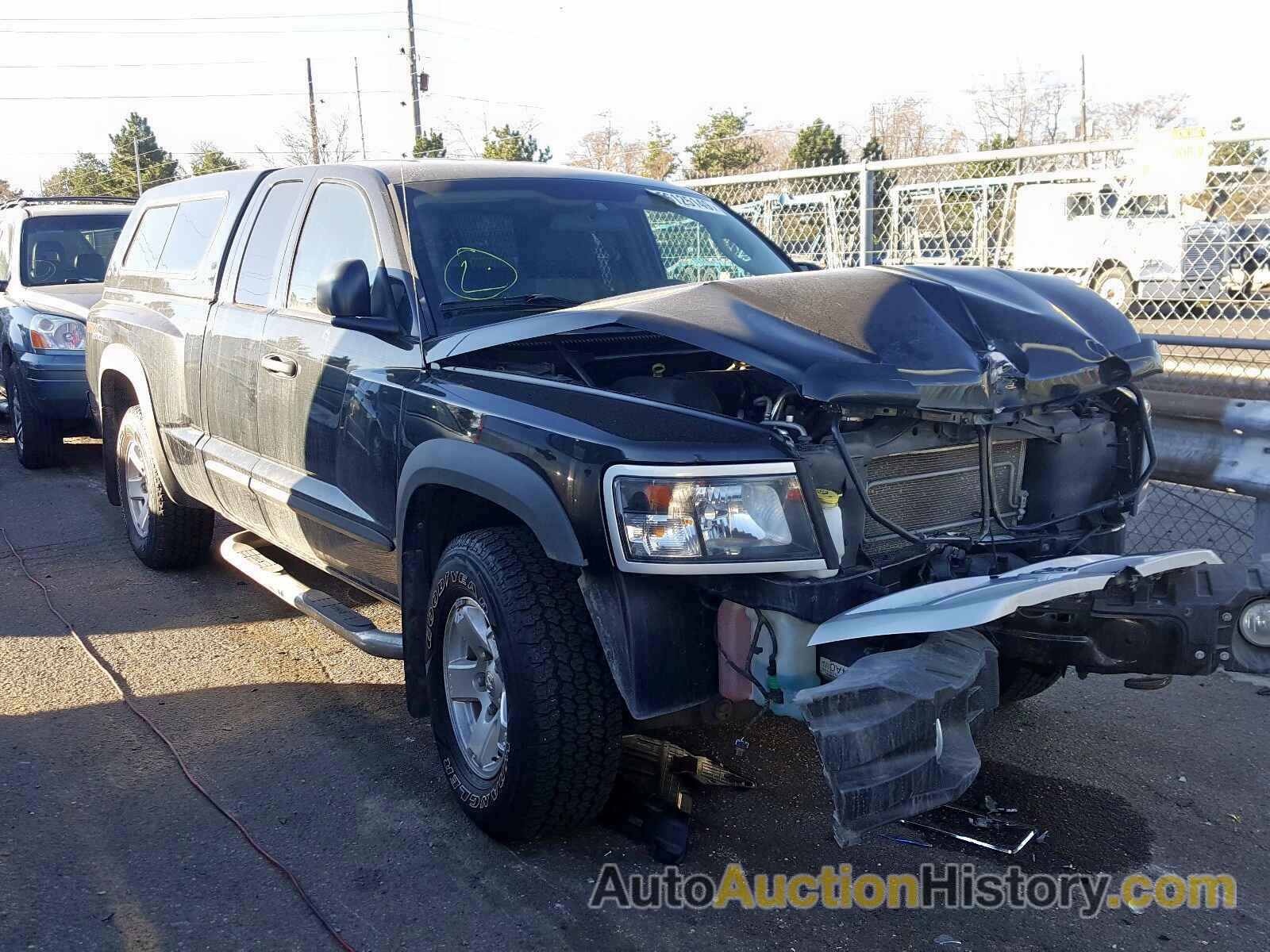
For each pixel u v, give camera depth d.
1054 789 3.87
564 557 3.12
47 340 8.84
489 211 4.31
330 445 4.20
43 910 3.11
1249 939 3.02
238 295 5.05
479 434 3.41
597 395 3.28
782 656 3.04
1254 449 5.26
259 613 5.64
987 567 3.25
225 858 3.40
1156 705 4.58
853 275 3.61
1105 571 2.93
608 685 3.22
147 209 6.48
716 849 3.47
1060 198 13.95
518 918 3.11
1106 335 3.73
